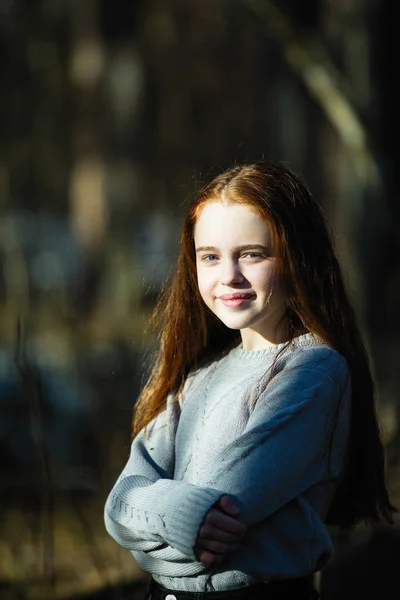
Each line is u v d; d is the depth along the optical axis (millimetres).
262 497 2674
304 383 2818
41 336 9125
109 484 6484
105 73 17578
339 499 3109
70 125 16828
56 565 5879
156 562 2857
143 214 17766
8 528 6371
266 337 3000
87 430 7465
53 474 6914
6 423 7562
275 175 2932
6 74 15422
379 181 7445
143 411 3213
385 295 7449
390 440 6648
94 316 13977
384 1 7848
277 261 2865
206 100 18578
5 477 6984
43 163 16625
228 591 2758
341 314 2975
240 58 18375
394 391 7598
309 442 2758
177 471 2965
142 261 16344
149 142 18047
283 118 18312
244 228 2854
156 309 3328
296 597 2818
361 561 4961
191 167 18062
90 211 17562
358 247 7445
